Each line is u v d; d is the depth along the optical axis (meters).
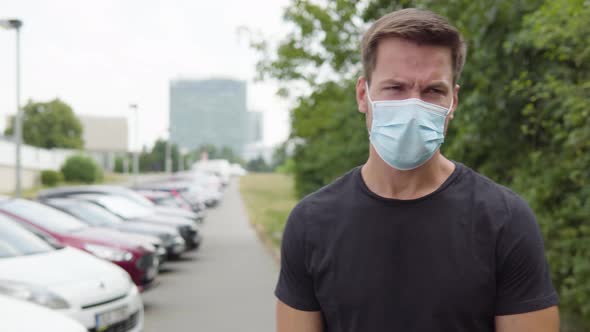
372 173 1.79
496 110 5.91
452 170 1.77
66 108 91.19
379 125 1.73
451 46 1.74
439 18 1.73
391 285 1.66
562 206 5.42
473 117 6.09
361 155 11.16
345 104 11.70
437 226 1.66
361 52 1.86
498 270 1.65
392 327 1.66
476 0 5.68
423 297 1.64
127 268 8.36
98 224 11.50
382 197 1.71
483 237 1.65
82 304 5.77
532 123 5.81
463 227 1.66
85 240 8.52
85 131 111.19
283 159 18.55
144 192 19.16
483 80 5.87
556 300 1.65
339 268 1.71
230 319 8.29
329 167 12.60
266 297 9.89
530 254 1.63
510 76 5.71
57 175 59.34
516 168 6.12
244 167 162.25
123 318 6.18
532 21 4.94
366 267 1.68
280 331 1.85
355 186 1.77
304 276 1.80
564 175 5.26
